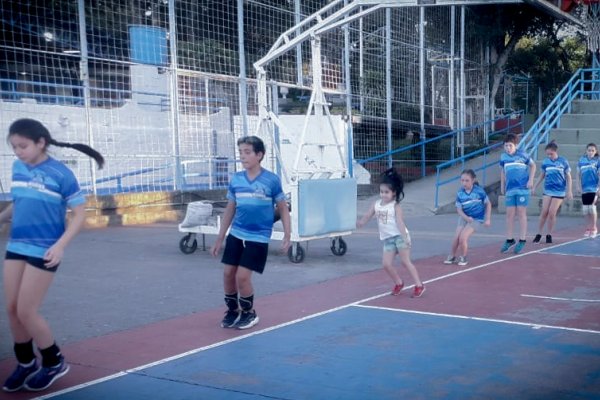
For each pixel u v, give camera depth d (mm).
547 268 11922
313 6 23703
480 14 30641
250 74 21797
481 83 31484
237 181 7793
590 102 23969
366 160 24312
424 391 6000
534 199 20812
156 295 9688
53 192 5789
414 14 27734
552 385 6141
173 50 19703
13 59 17047
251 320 8008
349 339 7551
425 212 21641
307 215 12016
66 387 6129
